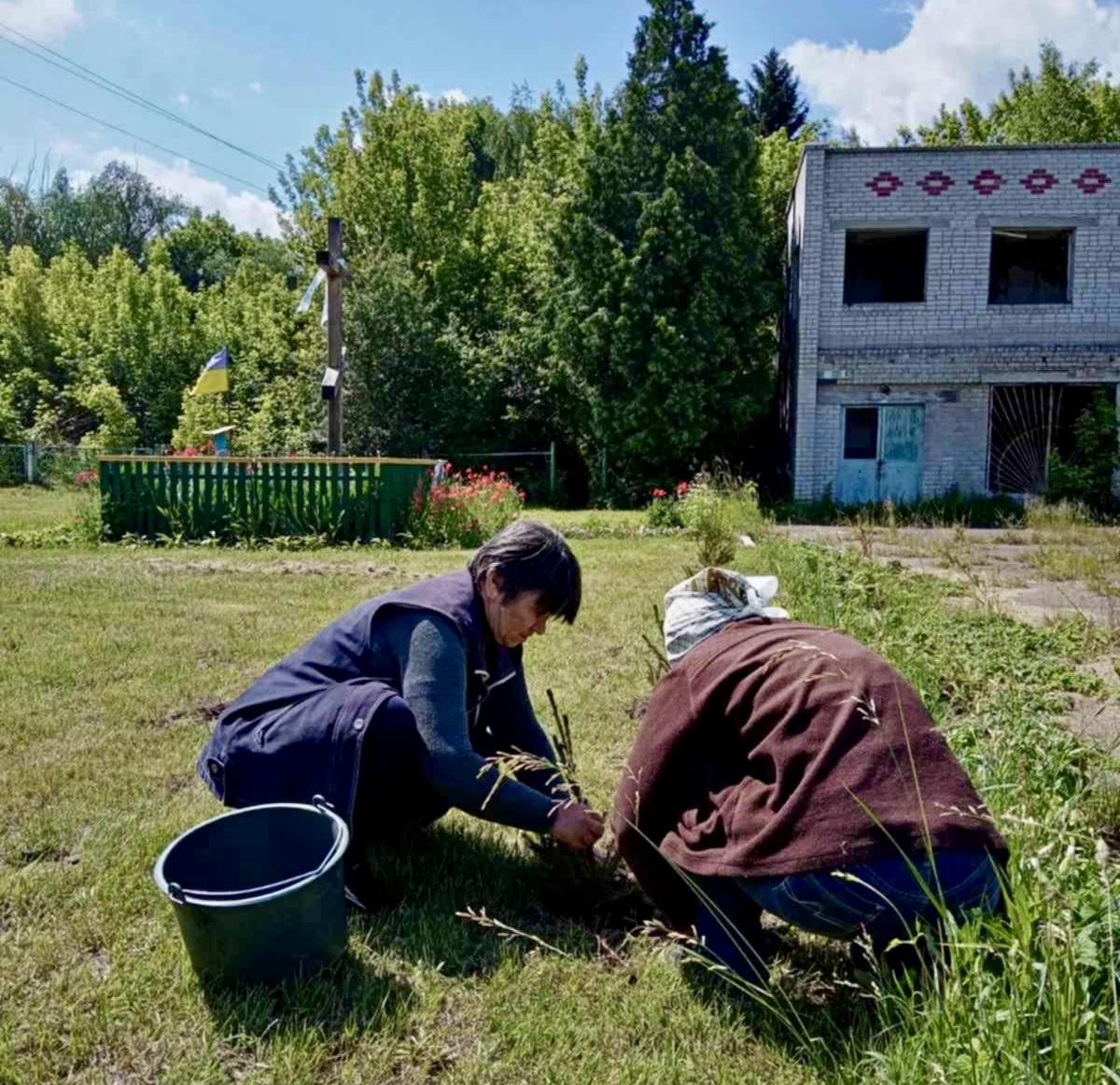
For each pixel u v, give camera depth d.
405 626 2.62
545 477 22.22
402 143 25.94
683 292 19.12
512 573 2.56
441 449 21.92
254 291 33.22
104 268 34.53
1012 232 17.92
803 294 17.86
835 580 6.87
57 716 4.17
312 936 2.22
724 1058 2.04
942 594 7.16
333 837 2.39
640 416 19.12
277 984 2.21
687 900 2.44
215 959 2.18
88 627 5.95
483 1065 2.00
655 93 19.56
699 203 19.11
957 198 17.56
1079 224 17.47
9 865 2.84
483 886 2.75
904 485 18.02
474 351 22.38
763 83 41.22
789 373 20.03
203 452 19.14
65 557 9.71
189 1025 2.10
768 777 2.11
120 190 58.22
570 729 4.01
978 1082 1.58
